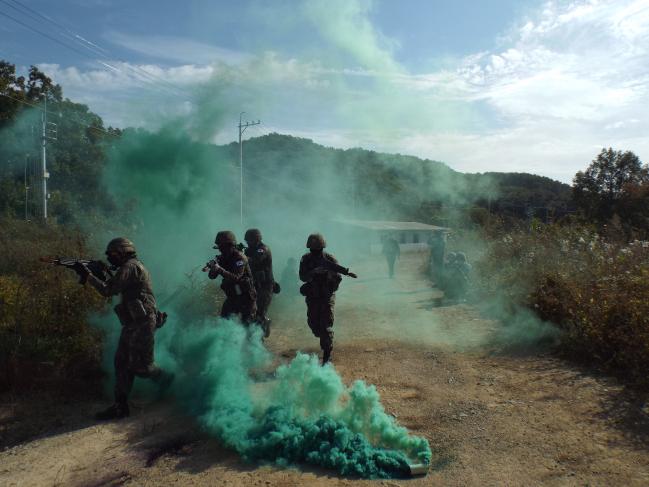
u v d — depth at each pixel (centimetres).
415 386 555
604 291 693
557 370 588
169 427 444
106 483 351
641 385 509
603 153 4681
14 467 375
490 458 380
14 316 580
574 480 345
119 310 482
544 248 1174
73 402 511
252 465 374
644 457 374
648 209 3769
